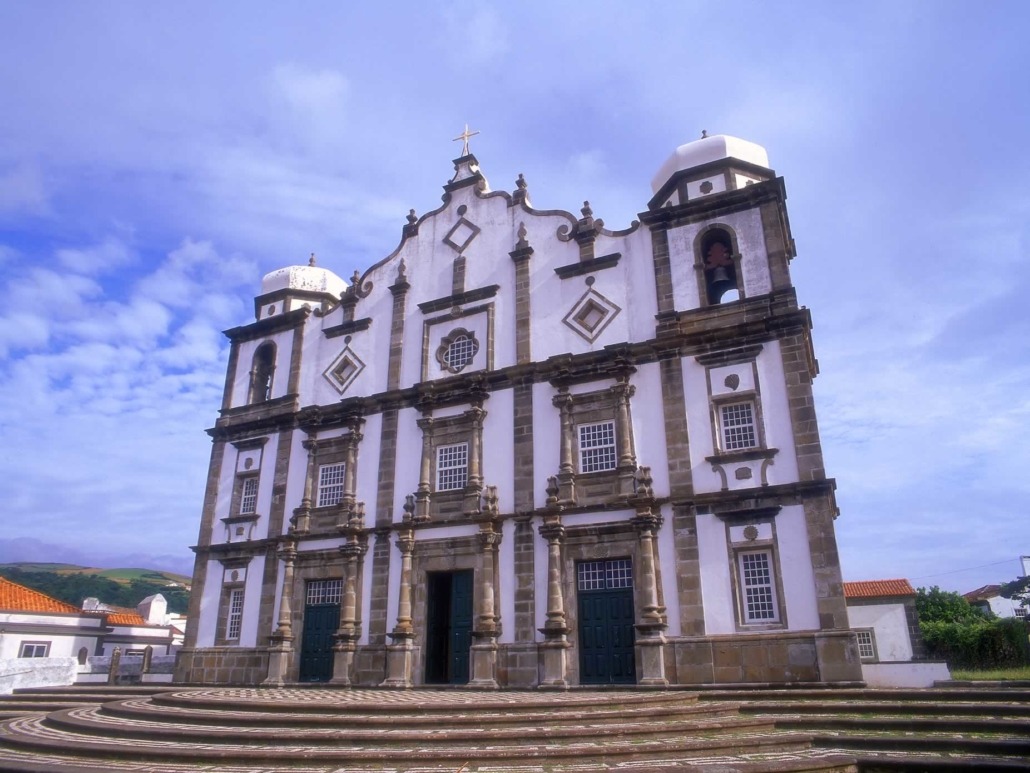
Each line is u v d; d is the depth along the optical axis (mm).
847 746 12508
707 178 23984
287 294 31938
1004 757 11102
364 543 25156
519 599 21828
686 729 13039
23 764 10648
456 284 27062
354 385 28031
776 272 21703
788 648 18281
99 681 28422
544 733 12117
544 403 23656
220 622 27281
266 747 11719
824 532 18766
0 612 36438
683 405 21484
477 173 28344
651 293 23281
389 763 10633
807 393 20047
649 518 20484
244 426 29703
